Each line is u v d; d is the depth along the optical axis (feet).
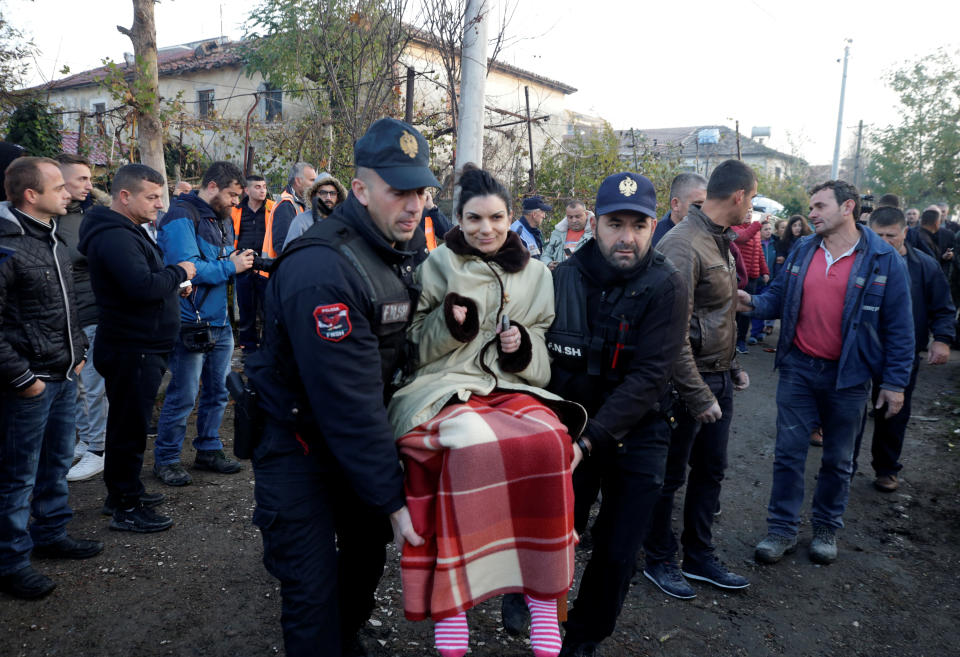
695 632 9.11
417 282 6.47
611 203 6.56
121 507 10.93
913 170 82.53
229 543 10.84
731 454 16.44
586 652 7.58
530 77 58.95
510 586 5.85
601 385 7.00
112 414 10.52
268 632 8.57
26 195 8.71
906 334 10.72
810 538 12.16
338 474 6.12
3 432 8.62
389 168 5.60
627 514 7.25
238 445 6.10
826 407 11.16
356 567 7.22
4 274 8.38
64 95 64.23
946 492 14.24
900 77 81.51
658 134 108.99
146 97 23.48
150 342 10.37
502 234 6.52
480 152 21.97
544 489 5.66
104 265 9.82
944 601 10.12
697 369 9.19
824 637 9.14
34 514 9.80
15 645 8.05
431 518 5.70
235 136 43.68
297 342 5.36
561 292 7.07
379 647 8.35
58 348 9.18
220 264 12.53
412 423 5.77
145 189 10.16
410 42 25.41
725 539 12.03
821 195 10.83
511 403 6.05
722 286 9.26
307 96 31.50
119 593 9.27
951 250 27.99
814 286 11.02
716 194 9.07
